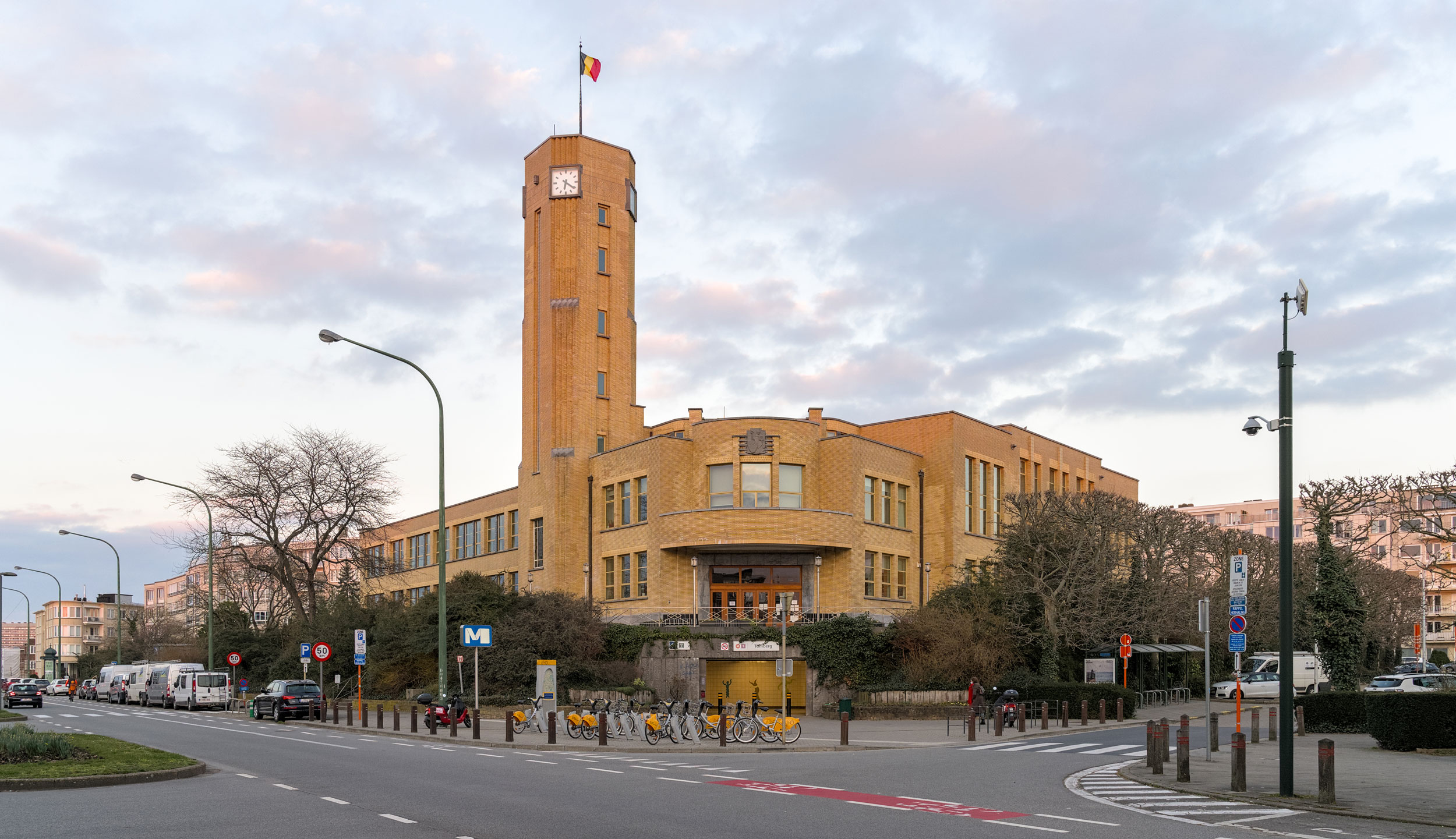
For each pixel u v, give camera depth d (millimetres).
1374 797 17375
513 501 66062
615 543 54406
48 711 52250
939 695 43406
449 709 33125
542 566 59188
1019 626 46562
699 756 25750
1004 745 29766
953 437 57031
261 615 69375
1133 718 41500
